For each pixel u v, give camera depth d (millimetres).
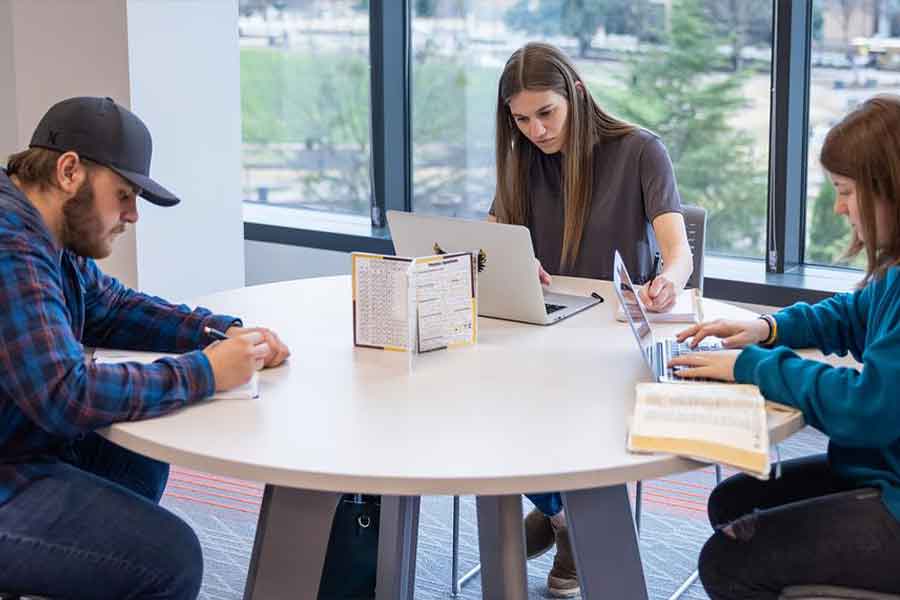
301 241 5117
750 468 1622
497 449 1681
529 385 1992
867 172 1771
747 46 4188
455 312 2238
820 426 1799
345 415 1832
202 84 4102
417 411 1853
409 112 5059
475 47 4809
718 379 1947
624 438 1729
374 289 2195
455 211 5047
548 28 4605
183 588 1926
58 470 1935
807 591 1810
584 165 2834
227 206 4246
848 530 1785
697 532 3252
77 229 1916
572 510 1826
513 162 2934
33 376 1759
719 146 4340
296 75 5270
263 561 1854
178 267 4113
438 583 2943
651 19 4363
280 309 2529
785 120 4105
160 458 1703
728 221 4406
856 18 4016
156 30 3930
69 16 3955
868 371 1741
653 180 2791
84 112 1895
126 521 1888
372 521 2350
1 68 4254
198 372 1865
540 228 2965
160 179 4000
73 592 1854
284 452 1668
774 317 2186
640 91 4453
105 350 2234
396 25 4934
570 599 2891
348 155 5223
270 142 5426
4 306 1766
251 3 5316
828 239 4270
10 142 4320
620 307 2482
